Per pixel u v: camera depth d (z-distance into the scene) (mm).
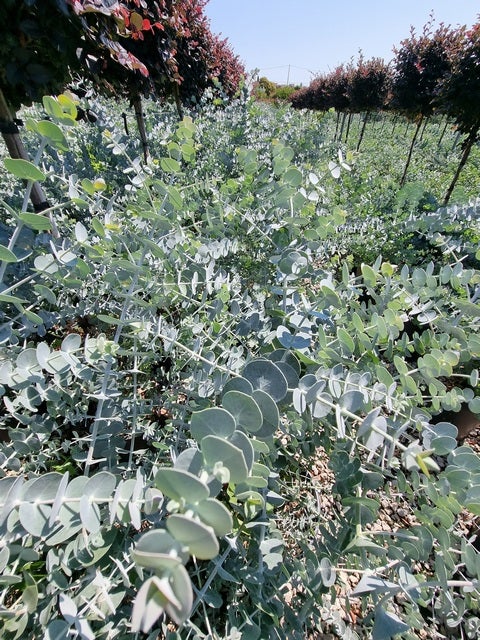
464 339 1334
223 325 1354
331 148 4785
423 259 3490
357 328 1199
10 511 710
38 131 873
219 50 7453
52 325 1582
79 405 1354
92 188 1086
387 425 1042
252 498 875
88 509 742
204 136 3418
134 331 1175
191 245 1517
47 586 962
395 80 8812
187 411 1343
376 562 1075
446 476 943
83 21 1526
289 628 1082
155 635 954
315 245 1507
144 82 3195
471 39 4914
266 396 796
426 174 9086
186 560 470
